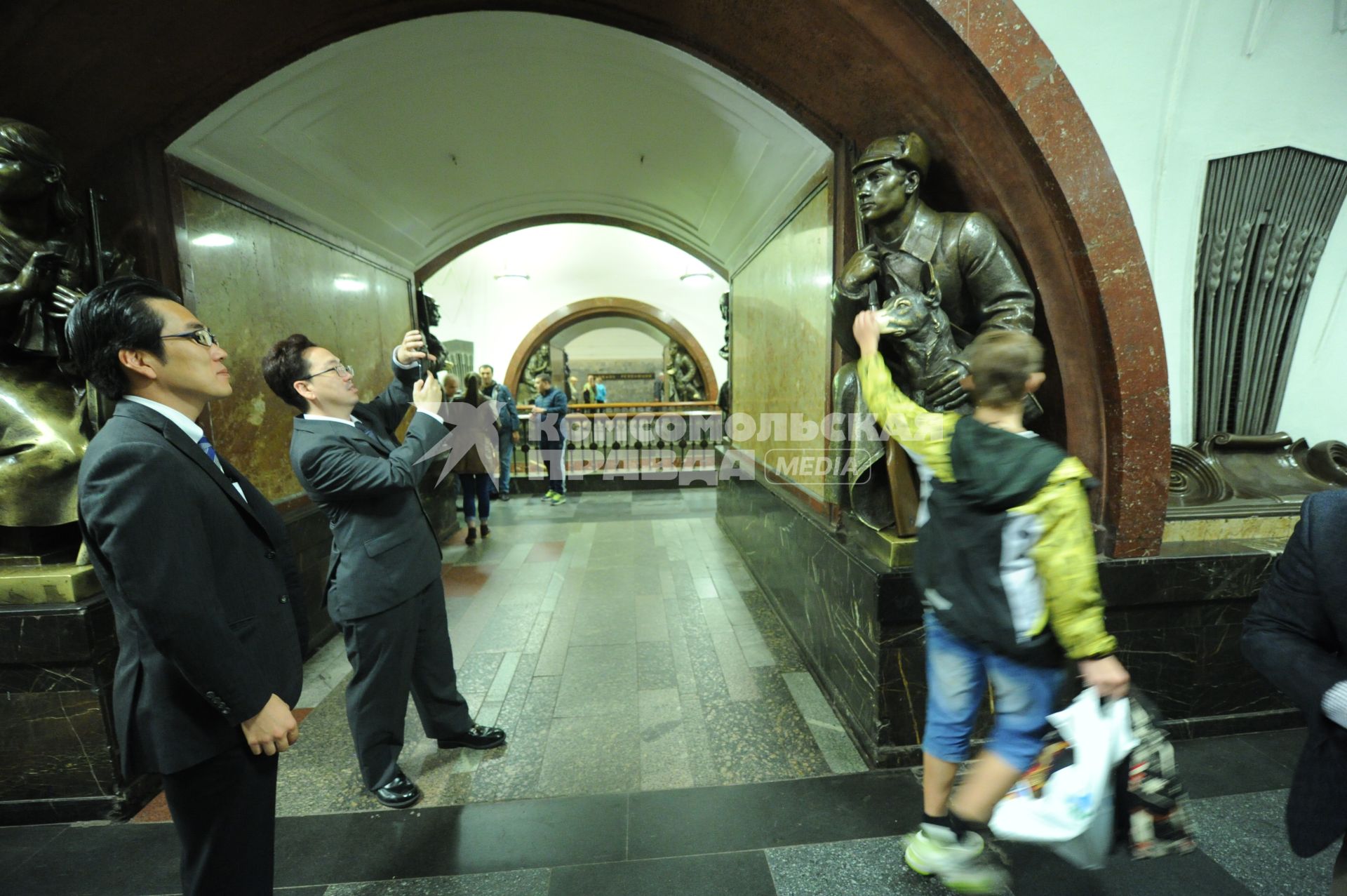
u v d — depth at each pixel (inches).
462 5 97.4
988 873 60.4
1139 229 92.0
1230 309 98.0
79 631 72.9
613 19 96.7
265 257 124.3
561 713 98.3
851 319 86.3
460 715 86.0
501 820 73.2
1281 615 40.5
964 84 75.2
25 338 75.0
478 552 195.2
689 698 102.4
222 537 44.3
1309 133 91.4
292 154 121.6
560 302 461.7
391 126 131.3
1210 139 90.0
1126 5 84.2
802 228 121.9
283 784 81.4
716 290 466.9
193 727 41.6
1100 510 83.0
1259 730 87.1
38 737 74.6
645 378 593.0
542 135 148.3
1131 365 77.3
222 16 84.1
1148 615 83.2
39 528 77.2
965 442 50.0
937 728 58.1
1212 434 101.7
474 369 454.0
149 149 95.6
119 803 75.9
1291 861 62.7
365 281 170.9
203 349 46.3
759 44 90.3
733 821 72.1
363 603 71.1
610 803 75.9
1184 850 48.8
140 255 95.5
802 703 100.0
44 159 74.0
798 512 120.5
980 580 49.2
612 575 169.6
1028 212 78.5
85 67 81.0
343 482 67.6
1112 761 46.6
